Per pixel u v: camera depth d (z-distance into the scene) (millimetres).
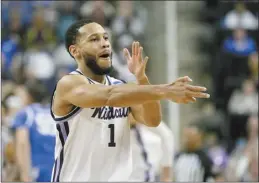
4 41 35000
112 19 35812
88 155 12555
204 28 35875
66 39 13031
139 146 19891
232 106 33375
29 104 22594
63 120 12430
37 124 21297
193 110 32688
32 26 35969
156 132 20516
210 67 34812
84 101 11492
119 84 12102
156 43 32969
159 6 33406
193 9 35906
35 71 33281
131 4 35594
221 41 35250
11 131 22375
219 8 36312
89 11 35938
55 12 36750
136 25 34812
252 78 34250
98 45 12508
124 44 33125
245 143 30078
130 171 12758
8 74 32750
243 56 34781
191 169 24922
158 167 21516
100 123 12562
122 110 12844
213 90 34438
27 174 21078
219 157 28594
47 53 34469
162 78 32188
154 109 12664
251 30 35656
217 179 25406
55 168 12734
